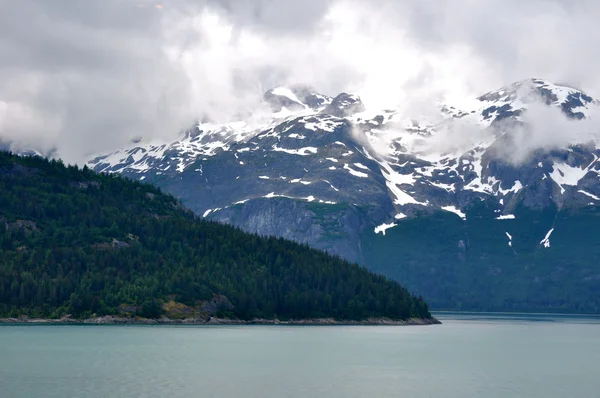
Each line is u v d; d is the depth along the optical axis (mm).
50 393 165375
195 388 175250
